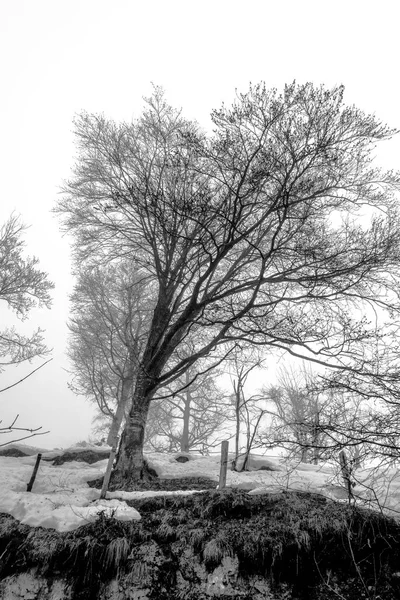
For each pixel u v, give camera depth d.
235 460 11.22
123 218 11.91
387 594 4.75
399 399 5.89
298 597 4.87
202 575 5.11
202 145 9.08
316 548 5.19
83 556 5.22
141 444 9.68
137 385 10.26
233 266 10.45
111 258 12.97
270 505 6.00
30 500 6.26
